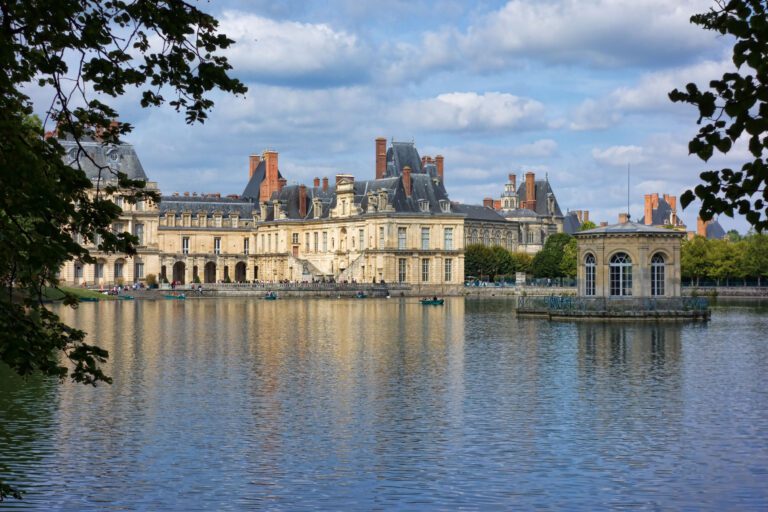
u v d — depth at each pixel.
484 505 30.05
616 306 107.06
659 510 29.59
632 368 58.81
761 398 47.47
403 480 32.69
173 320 103.69
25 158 18.22
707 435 39.09
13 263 19.03
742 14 16.25
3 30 18.77
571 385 51.75
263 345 73.19
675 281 107.69
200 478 32.81
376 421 41.81
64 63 19.73
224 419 42.06
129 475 33.06
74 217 19.06
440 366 59.84
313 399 47.16
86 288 187.62
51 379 52.03
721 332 86.56
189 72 20.30
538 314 113.88
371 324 98.69
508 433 39.50
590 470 33.91
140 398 47.00
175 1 19.91
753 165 17.25
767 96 16.36
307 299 176.12
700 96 16.72
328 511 29.42
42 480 32.44
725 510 29.62
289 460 35.16
